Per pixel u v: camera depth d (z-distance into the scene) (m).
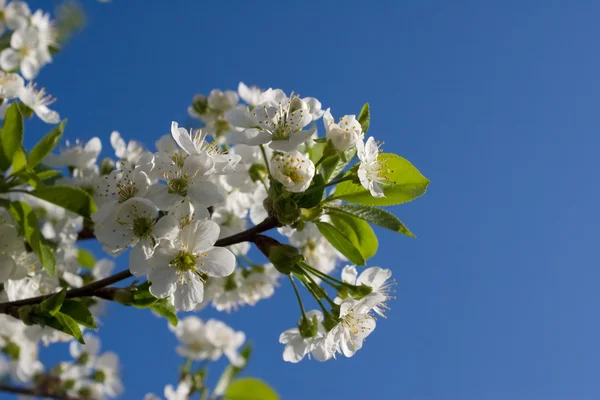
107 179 0.50
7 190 0.52
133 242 0.50
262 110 0.51
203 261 0.50
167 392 0.69
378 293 0.52
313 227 0.59
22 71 0.71
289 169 0.50
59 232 0.59
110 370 0.76
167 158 0.50
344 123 0.51
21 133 0.53
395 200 0.52
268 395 0.68
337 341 0.52
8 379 0.71
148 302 0.52
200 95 0.62
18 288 0.56
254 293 0.61
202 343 0.70
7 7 0.74
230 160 0.51
